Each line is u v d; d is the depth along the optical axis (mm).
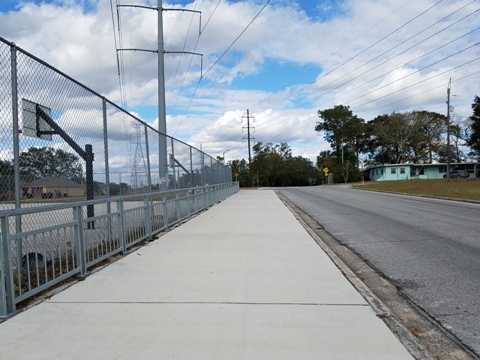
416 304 5023
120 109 9328
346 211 16719
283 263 6812
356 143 86625
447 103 45594
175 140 14586
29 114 5773
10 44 5273
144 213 9203
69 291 5246
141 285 5504
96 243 6750
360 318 4250
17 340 3725
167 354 3430
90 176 7758
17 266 4938
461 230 10680
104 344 3627
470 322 4395
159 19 18203
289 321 4164
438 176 67125
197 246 8438
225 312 4426
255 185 81938
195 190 15406
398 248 8555
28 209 4742
